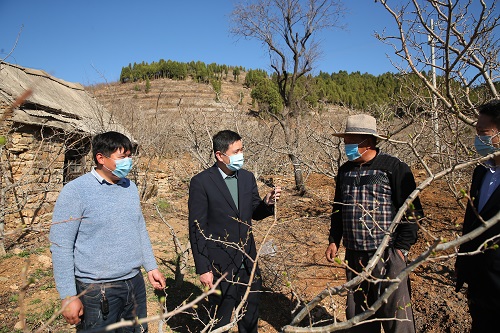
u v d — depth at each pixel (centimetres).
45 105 798
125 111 1173
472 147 368
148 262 280
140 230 277
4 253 595
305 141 947
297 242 600
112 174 252
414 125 474
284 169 1218
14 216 723
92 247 242
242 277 293
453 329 329
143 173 1081
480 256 206
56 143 821
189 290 464
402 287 258
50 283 491
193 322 388
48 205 779
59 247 231
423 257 146
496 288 196
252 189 311
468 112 393
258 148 800
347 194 276
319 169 730
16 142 729
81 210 239
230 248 290
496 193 203
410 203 176
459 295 382
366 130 265
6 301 438
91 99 1113
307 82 1202
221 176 298
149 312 407
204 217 294
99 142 245
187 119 728
